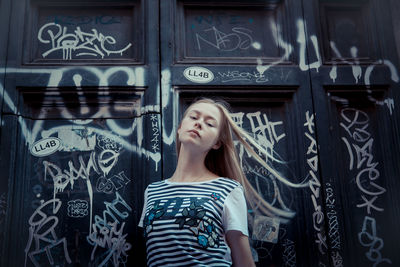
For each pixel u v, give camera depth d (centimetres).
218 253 132
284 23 227
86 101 206
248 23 229
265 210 197
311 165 202
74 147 201
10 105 198
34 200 191
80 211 192
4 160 190
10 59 204
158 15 220
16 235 183
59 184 195
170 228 133
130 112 207
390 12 228
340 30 229
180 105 209
